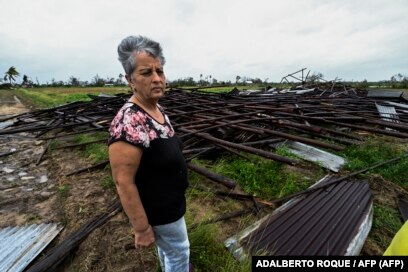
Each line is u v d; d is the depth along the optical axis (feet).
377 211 10.32
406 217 10.07
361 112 24.20
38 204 12.08
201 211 10.42
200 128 17.95
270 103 25.80
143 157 4.50
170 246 5.56
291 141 17.42
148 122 4.48
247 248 8.17
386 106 29.01
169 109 23.30
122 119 4.31
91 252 8.35
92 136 21.90
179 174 5.06
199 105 24.66
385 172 13.38
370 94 39.65
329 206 10.21
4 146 21.81
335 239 8.41
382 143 17.80
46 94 97.60
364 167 13.94
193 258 7.76
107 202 11.43
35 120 30.78
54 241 9.31
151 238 4.85
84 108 29.91
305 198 10.87
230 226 9.58
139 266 7.72
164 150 4.60
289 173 13.47
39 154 19.33
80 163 16.57
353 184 12.01
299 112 22.94
